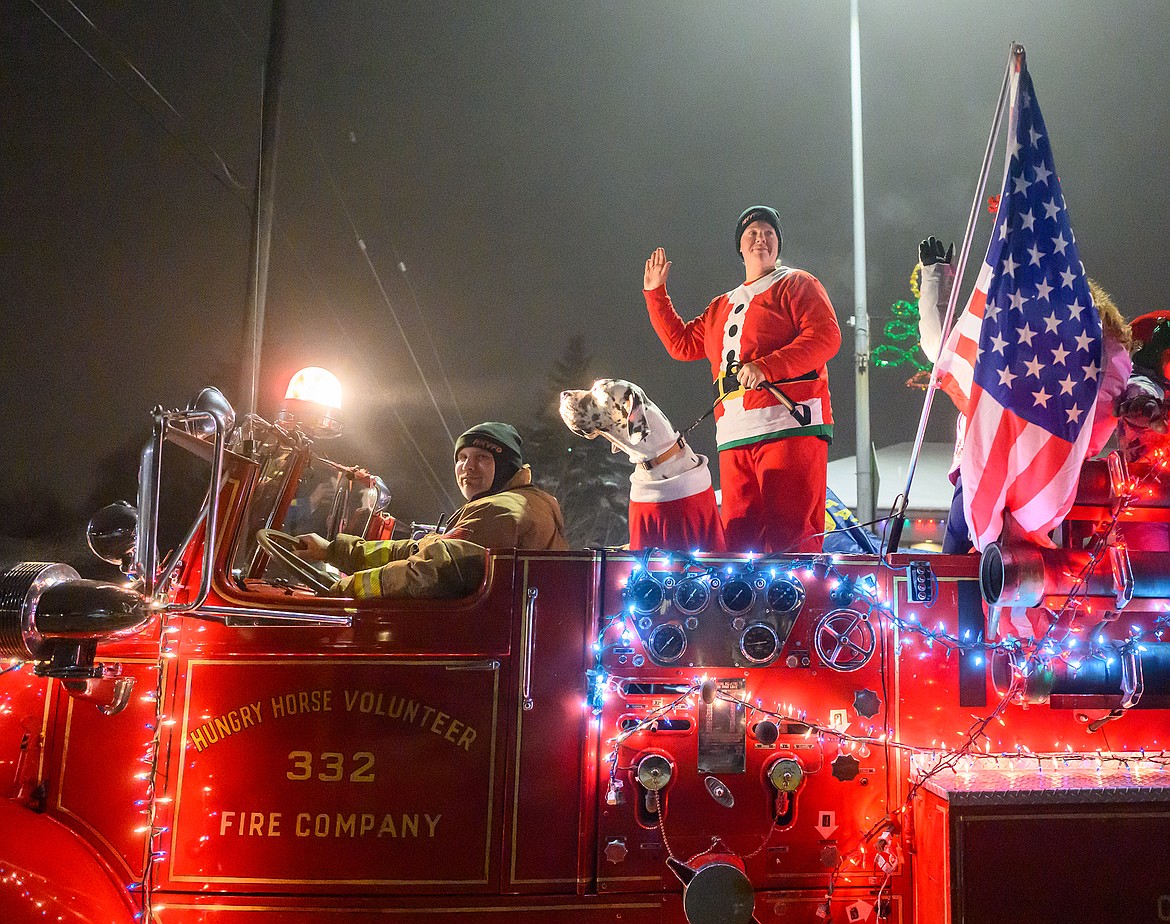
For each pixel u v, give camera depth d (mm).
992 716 2650
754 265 3746
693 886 2404
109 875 2498
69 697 2602
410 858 2518
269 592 2736
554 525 3236
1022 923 2387
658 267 4074
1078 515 2791
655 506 3486
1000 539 2719
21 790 2561
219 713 2564
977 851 2406
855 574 2738
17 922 2234
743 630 2656
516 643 2617
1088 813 2453
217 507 2494
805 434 3439
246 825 2520
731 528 3549
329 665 2586
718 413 3691
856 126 9047
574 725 2598
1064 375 2734
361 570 2828
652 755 2557
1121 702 2707
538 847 2543
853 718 2680
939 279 3535
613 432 3490
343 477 3471
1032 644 2666
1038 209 2838
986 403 2754
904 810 2652
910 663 2717
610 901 2545
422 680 2586
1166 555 2672
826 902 2609
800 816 2635
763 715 2648
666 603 2650
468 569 2709
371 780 2543
